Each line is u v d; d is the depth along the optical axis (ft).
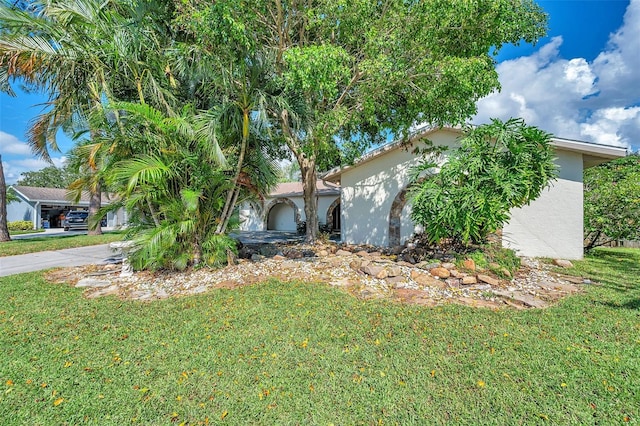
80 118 24.20
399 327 13.79
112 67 23.04
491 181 22.21
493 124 23.11
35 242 47.65
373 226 40.52
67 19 20.95
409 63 26.30
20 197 102.78
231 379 10.08
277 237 59.41
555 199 31.96
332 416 8.41
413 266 23.81
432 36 23.61
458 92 24.77
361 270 23.30
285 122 29.78
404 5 24.38
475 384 9.60
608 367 10.34
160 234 21.71
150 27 24.23
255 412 8.57
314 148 28.96
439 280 20.83
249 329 13.83
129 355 11.67
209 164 23.75
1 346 12.40
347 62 26.23
